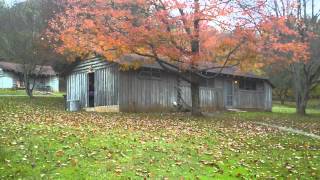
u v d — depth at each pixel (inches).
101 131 589.0
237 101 1373.0
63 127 595.8
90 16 935.7
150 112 1085.8
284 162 476.7
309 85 1320.1
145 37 807.1
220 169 415.5
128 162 410.9
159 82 1136.2
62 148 446.9
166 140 556.1
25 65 1521.9
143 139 546.0
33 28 1545.3
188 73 1026.1
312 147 602.2
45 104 1293.1
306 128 862.5
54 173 359.6
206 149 515.2
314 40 1293.1
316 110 1785.2
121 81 1051.9
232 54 877.8
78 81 1190.3
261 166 449.7
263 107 1470.2
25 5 1672.0
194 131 674.2
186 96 1195.9
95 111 1057.5
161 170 390.9
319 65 1304.1
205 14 800.3
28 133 516.4
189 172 392.8
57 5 1501.0
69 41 857.5
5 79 2192.4
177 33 818.8
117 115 909.2
